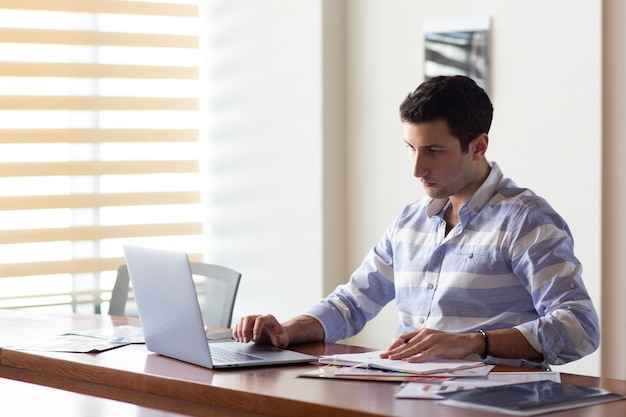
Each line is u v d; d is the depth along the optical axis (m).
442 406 2.02
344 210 4.99
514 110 4.41
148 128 5.25
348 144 4.96
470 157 2.79
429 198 3.03
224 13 5.22
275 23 5.01
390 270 3.12
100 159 5.16
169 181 5.36
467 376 2.30
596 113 4.17
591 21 4.16
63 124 5.07
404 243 3.01
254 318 2.83
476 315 2.80
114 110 5.12
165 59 5.29
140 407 2.30
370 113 4.87
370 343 4.92
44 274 5.00
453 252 2.86
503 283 2.78
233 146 5.24
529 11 4.34
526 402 2.02
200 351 2.47
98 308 5.27
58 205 5.03
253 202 5.18
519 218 2.75
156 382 2.37
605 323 4.19
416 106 2.71
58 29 4.98
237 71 5.20
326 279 4.90
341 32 4.94
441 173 2.74
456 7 4.55
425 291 2.92
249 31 5.12
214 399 2.24
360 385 2.24
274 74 5.04
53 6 4.95
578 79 4.21
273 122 5.05
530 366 2.63
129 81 5.22
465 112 2.71
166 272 2.53
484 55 4.46
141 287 2.67
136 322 3.36
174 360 2.60
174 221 5.36
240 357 2.58
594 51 4.16
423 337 2.50
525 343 2.50
